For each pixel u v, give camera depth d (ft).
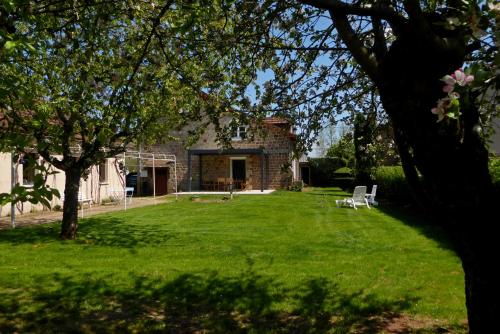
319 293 18.52
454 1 8.53
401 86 8.77
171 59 14.82
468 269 8.93
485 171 8.46
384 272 21.61
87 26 12.44
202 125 15.89
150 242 30.73
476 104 7.68
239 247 28.40
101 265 23.67
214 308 17.11
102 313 16.65
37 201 7.73
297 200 66.64
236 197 75.05
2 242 30.99
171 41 14.66
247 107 15.29
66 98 22.68
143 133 27.91
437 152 8.35
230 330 15.05
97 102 21.20
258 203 62.03
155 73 15.03
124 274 21.63
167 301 17.90
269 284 19.81
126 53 15.92
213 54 14.98
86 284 20.02
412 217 43.91
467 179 8.31
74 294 18.67
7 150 11.14
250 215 47.62
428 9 11.23
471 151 8.28
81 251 27.66
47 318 16.10
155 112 26.63
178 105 21.81
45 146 9.76
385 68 9.21
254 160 95.45
